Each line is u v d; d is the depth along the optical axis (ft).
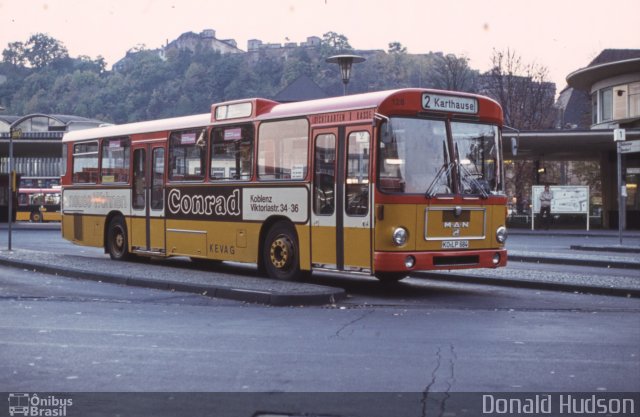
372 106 44.24
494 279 52.16
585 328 33.58
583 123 239.71
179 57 575.79
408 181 44.42
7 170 210.79
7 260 63.31
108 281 51.29
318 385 23.00
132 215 63.21
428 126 45.34
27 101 569.64
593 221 170.19
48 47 622.13
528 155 175.83
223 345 29.37
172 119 59.72
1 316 36.50
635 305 41.88
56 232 132.36
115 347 28.91
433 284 52.75
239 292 42.78
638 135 137.18
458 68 224.74
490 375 24.30
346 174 45.73
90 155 68.69
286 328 33.42
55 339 30.50
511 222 166.40
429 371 24.88
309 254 48.01
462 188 46.14
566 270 62.90
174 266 63.52
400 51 469.57
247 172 52.54
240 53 654.12
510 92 218.59
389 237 43.75
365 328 33.47
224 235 54.29
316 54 611.06
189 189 57.31
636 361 26.48
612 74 157.89
